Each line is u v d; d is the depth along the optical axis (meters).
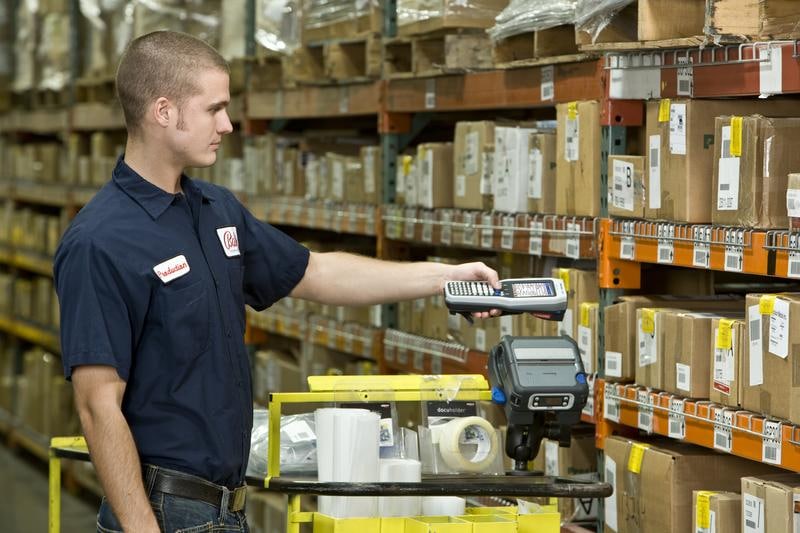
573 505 4.42
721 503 3.58
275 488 3.25
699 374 3.69
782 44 3.31
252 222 3.59
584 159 4.16
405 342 5.49
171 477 3.16
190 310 3.17
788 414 3.27
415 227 5.35
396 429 3.51
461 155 4.95
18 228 10.88
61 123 9.80
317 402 3.44
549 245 4.37
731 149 3.49
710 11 3.37
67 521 8.48
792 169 3.39
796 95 3.87
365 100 5.81
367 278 3.70
